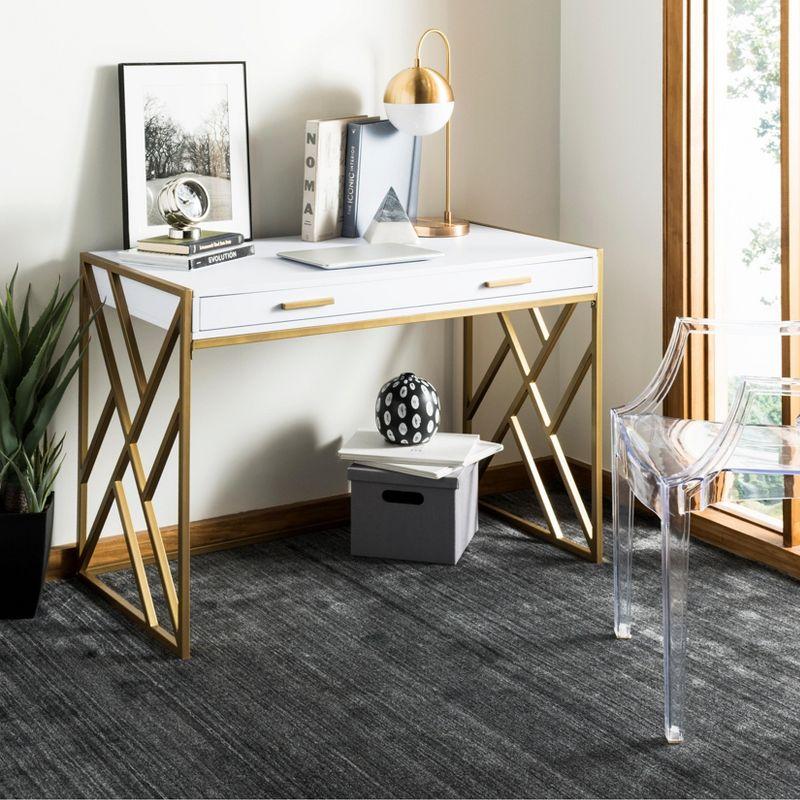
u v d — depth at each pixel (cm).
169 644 262
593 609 284
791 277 288
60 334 296
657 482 227
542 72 356
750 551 312
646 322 340
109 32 289
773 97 297
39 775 214
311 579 303
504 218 359
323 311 262
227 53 306
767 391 221
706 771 214
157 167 295
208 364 316
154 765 217
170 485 319
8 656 259
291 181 321
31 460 280
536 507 357
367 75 328
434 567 310
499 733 228
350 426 343
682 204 318
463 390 359
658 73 323
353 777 213
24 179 285
